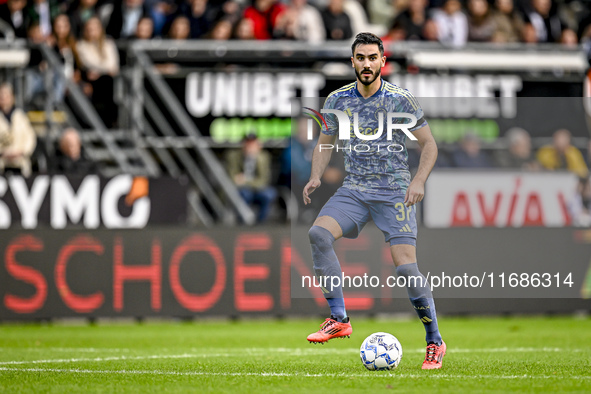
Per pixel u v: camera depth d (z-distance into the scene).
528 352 28.86
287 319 46.78
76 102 48.84
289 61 50.41
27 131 46.66
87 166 46.59
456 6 54.72
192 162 47.88
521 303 44.59
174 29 52.97
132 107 48.53
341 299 21.45
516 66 49.72
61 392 18.12
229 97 49.41
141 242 43.22
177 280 43.34
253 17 53.75
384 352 21.95
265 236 43.66
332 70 50.41
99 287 43.06
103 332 39.06
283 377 20.72
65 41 50.72
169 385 19.27
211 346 32.12
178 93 49.41
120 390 18.39
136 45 48.88
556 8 56.31
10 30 51.84
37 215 43.41
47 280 42.91
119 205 43.81
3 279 42.78
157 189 44.16
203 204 49.34
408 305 43.66
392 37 53.53
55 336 36.81
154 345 32.53
